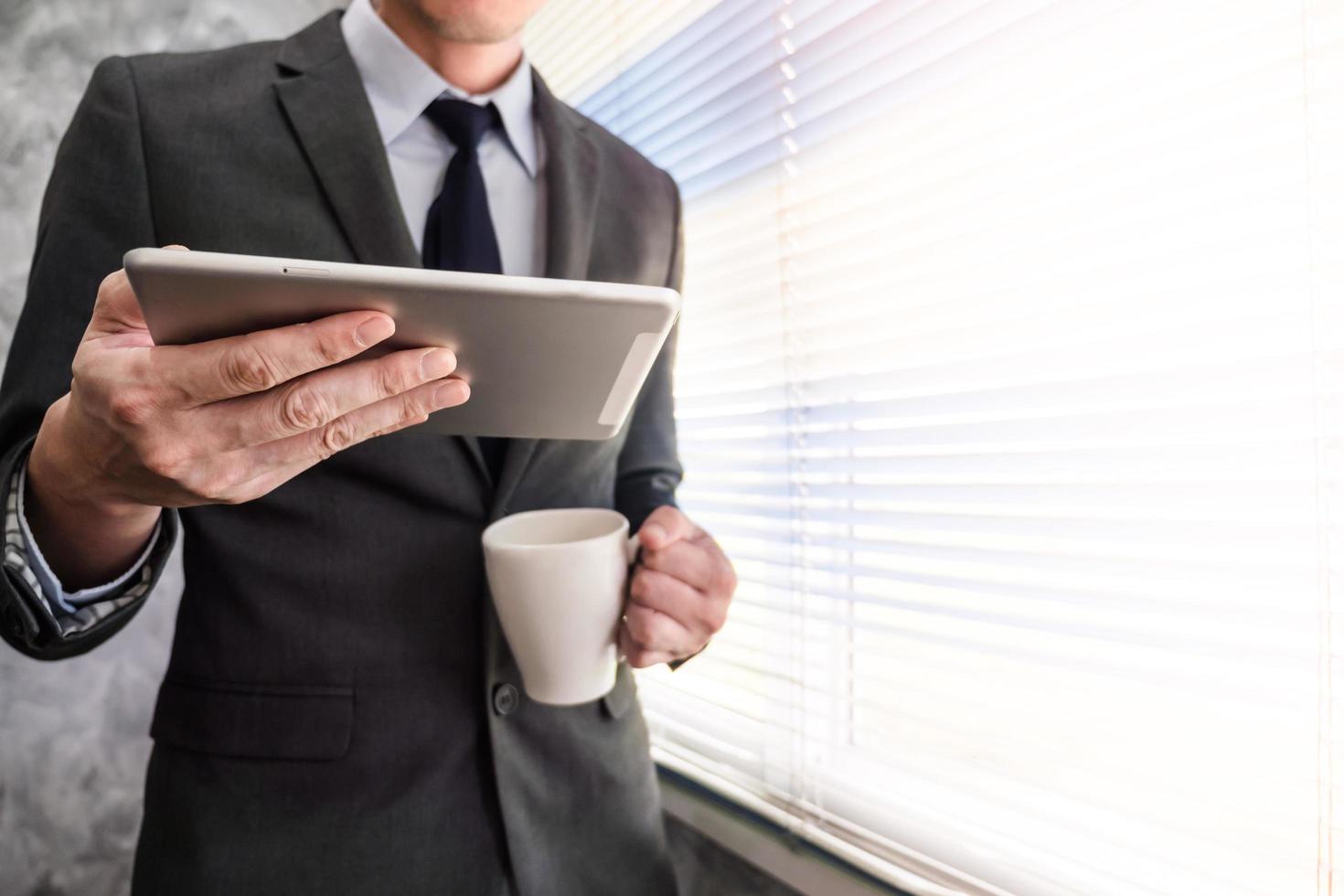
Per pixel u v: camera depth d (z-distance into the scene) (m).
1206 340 0.55
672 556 0.56
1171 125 0.56
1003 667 0.68
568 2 1.18
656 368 0.84
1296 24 0.50
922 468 0.73
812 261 0.84
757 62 0.88
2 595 0.45
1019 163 0.65
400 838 0.57
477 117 0.67
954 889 0.70
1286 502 0.51
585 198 0.71
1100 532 0.60
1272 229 0.52
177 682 0.58
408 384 0.34
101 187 0.54
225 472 0.36
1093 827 0.62
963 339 0.70
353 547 0.58
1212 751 0.56
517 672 0.62
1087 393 0.61
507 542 0.55
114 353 0.33
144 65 0.60
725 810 0.92
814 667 0.84
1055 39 0.62
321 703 0.56
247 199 0.57
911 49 0.72
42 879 1.10
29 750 1.09
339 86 0.61
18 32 1.08
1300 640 0.51
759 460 0.91
